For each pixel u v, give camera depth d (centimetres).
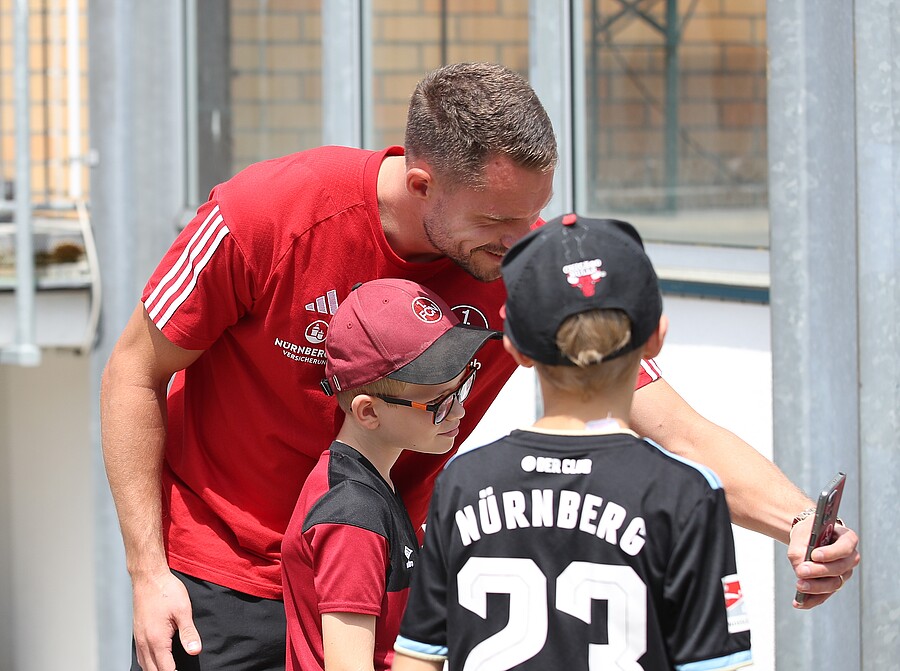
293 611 699
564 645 548
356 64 1316
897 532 834
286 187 709
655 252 1183
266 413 742
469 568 567
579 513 553
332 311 716
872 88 811
